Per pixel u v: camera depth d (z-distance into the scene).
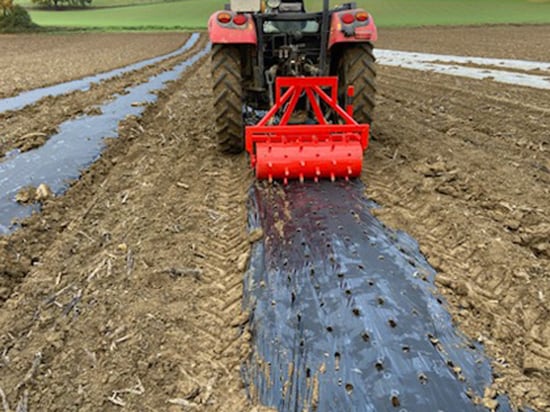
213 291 2.55
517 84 8.71
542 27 35.06
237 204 3.63
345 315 2.23
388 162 4.33
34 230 3.28
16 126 6.11
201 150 5.00
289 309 2.32
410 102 7.44
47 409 1.83
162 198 3.76
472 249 2.85
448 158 4.41
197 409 1.83
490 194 3.58
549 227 2.97
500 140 5.11
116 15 63.94
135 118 6.46
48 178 4.25
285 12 4.79
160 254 2.88
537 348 2.09
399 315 2.22
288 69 4.51
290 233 3.00
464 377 1.91
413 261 2.72
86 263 2.85
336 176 3.78
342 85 4.64
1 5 45.28
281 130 3.70
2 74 13.15
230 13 4.18
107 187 4.09
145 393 1.90
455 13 48.69
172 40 32.12
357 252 2.74
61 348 2.14
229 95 4.34
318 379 1.91
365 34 4.18
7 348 2.16
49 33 44.12
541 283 2.47
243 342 2.17
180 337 2.19
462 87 8.63
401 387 1.84
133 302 2.42
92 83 10.15
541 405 1.80
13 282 2.70
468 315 2.30
